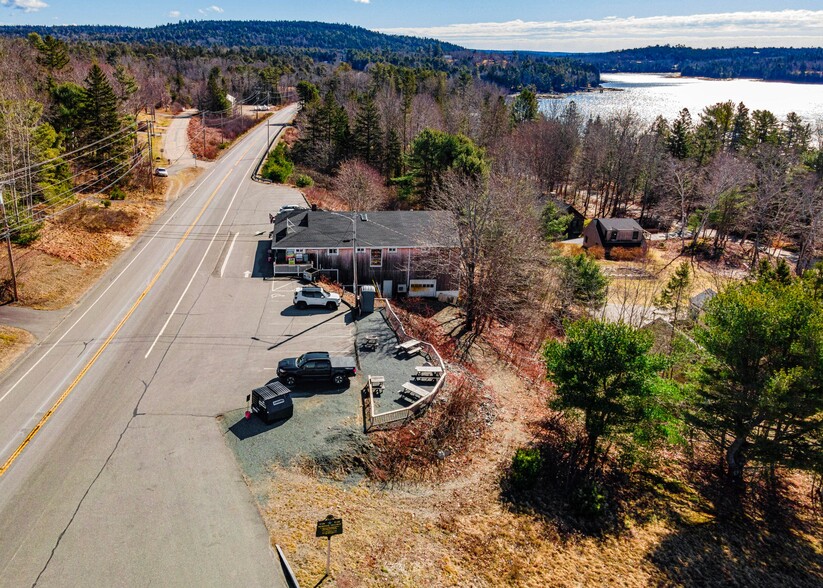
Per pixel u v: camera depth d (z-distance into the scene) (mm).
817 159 86875
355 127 95938
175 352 32344
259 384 29281
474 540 21875
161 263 47062
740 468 29453
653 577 22297
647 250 77250
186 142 103750
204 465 23047
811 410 24547
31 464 22562
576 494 25531
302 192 77312
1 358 30594
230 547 19203
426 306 49250
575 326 27391
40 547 18703
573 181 121562
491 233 44594
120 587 17438
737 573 23484
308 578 18328
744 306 26484
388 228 50719
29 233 43469
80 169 67812
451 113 124125
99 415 26000
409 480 24422
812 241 66188
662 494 28359
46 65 101375
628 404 25984
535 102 150625
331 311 39719
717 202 77125
